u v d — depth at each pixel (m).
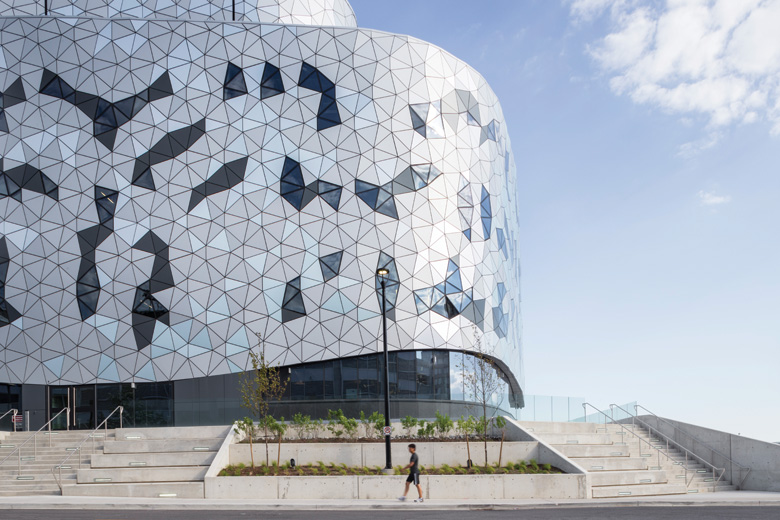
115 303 36.69
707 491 28.94
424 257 38.41
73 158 37.28
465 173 40.62
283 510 19.36
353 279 37.56
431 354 38.22
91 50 38.25
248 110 38.44
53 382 36.31
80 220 36.97
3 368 36.44
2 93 37.75
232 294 37.06
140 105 37.88
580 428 34.41
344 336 37.16
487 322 40.16
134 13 45.81
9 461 26.06
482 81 43.47
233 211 37.53
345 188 38.25
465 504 20.72
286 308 37.19
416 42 40.66
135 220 37.06
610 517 17.38
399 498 22.66
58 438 28.92
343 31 39.78
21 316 36.59
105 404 36.47
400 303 37.69
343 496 23.06
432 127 39.94
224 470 24.50
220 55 38.81
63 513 17.48
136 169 37.41
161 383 36.75
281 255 37.47
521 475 24.09
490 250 41.47
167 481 23.78
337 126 38.75
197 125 37.97
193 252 37.09
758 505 22.03
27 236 36.84
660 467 29.52
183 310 36.75
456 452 27.14
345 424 28.47
